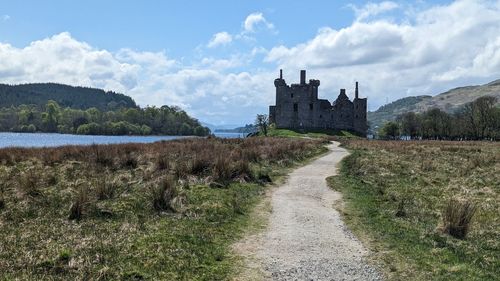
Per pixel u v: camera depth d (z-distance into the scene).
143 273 9.01
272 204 16.58
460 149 45.09
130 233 11.47
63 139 114.44
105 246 10.30
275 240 11.85
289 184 21.53
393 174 24.72
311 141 59.19
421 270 9.69
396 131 132.12
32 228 11.66
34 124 177.50
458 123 119.25
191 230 12.12
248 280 9.01
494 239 12.13
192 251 10.52
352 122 122.12
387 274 9.46
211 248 10.90
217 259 10.20
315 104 118.50
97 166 22.52
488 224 13.66
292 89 117.81
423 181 22.16
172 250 10.41
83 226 11.97
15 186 16.59
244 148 33.56
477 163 28.98
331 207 16.38
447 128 120.56
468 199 17.41
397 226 13.41
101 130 166.88
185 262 9.77
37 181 17.41
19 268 8.94
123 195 15.64
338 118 120.75
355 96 124.81
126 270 9.05
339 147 54.62
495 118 111.06
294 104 118.00
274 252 10.81
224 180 19.61
